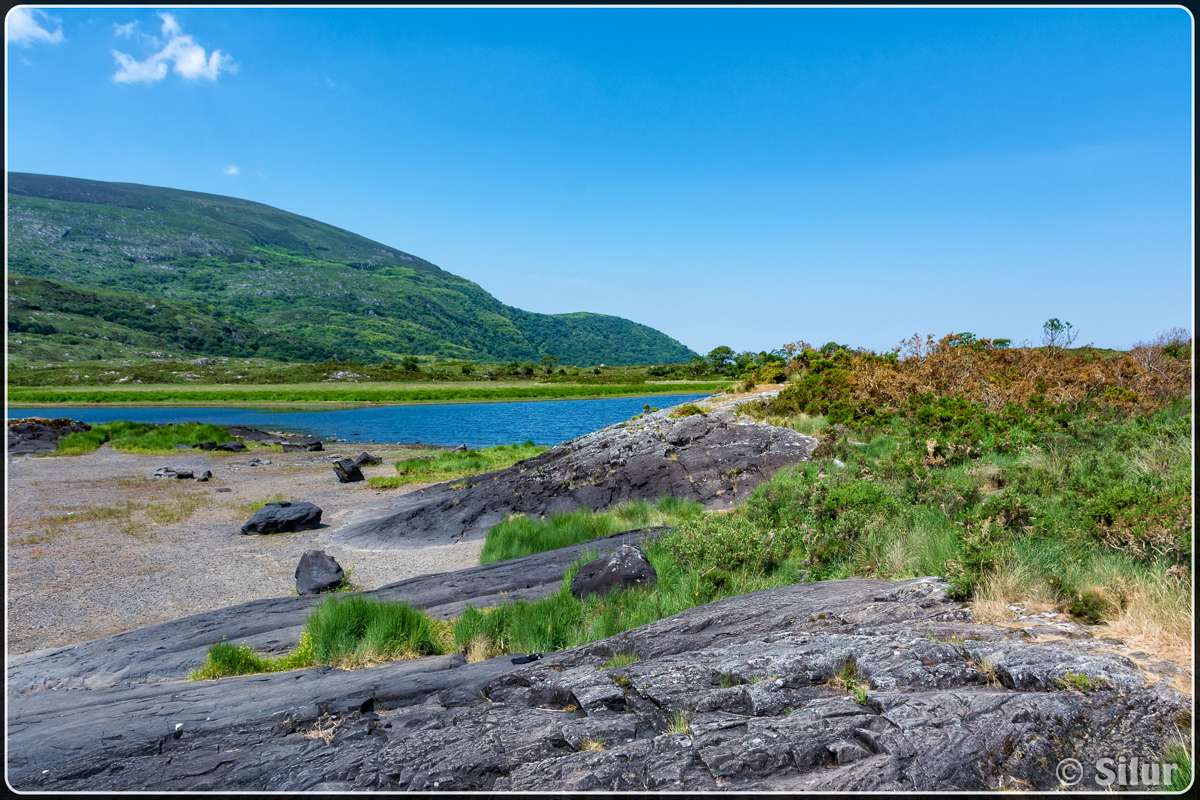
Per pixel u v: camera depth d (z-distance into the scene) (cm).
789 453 1594
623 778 306
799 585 658
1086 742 302
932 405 1552
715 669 420
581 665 505
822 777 291
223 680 608
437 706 442
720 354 14362
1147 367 1530
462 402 9912
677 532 1017
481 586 990
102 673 695
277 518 1616
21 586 1127
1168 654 372
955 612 495
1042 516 647
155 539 1513
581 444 2028
